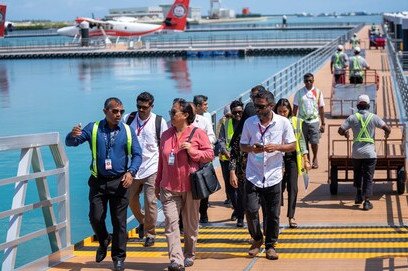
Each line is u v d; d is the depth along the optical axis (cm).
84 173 2838
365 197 1614
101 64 11531
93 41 15025
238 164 1293
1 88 7856
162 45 13412
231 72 9050
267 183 1131
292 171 1380
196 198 1059
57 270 1084
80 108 5697
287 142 1122
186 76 8669
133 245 1295
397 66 4097
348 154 1758
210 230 1434
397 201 1684
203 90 6862
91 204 1062
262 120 1121
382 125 1611
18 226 1029
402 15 7950
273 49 12244
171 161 1067
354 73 3362
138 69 10162
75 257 1174
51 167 2875
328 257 1138
